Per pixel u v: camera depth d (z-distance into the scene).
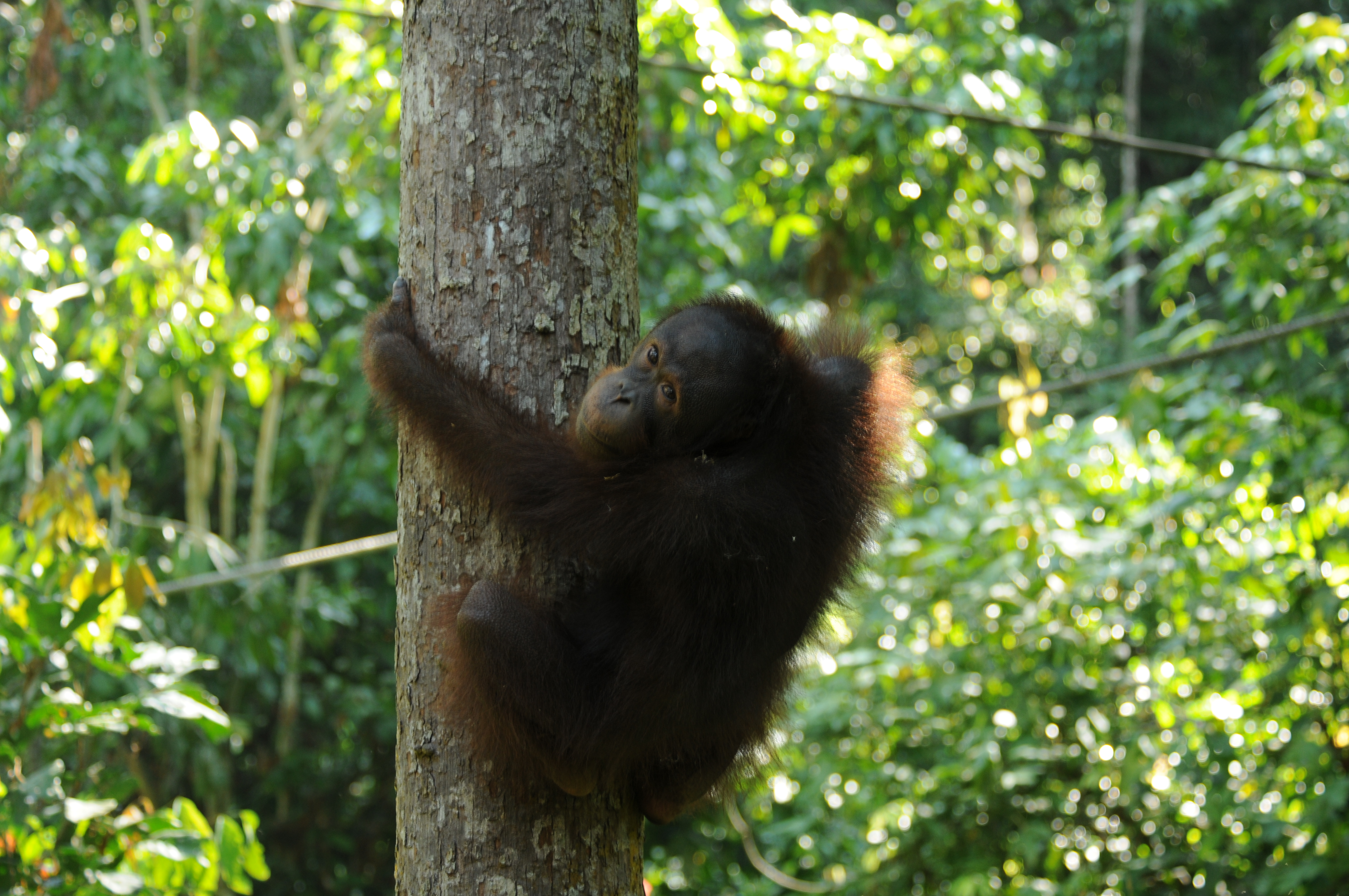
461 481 2.38
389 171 8.23
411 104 2.46
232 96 10.45
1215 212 6.08
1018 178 10.37
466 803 2.33
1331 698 5.61
